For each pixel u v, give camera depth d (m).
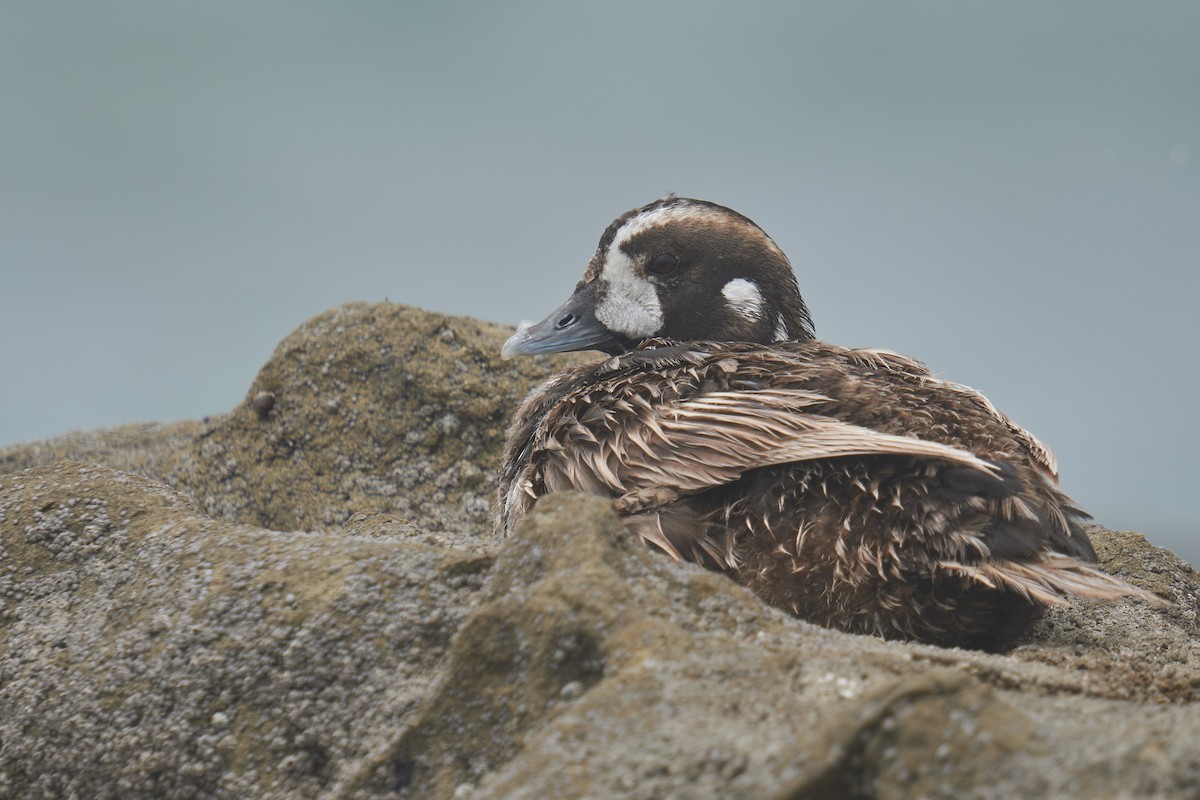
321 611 8.33
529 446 10.74
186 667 8.37
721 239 12.34
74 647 8.90
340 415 15.62
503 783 6.29
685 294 12.37
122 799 8.23
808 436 9.02
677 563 8.12
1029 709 6.65
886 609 8.87
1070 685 7.56
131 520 9.73
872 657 7.12
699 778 6.03
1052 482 9.83
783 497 9.05
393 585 8.40
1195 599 12.29
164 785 8.15
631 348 12.62
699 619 7.69
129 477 10.29
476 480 15.20
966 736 5.78
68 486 10.05
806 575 8.94
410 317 15.95
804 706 6.59
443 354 15.67
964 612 8.84
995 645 9.29
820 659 6.98
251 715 8.14
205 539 9.30
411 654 8.12
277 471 15.52
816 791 5.77
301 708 8.07
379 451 15.43
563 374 11.64
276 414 15.77
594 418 9.94
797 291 12.57
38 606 9.34
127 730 8.30
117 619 8.98
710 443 9.29
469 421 15.41
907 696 5.87
